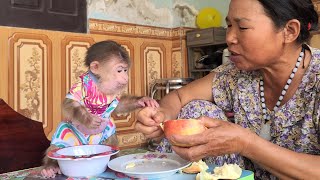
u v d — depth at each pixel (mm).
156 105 1547
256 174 1467
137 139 4059
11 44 3088
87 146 1371
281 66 1338
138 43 4113
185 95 1669
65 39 3451
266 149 1082
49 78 3352
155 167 1176
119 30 3912
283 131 1390
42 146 2307
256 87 1482
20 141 2215
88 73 1604
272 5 1188
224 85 1613
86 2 3613
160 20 4387
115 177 1170
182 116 1547
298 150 1351
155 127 1276
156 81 4164
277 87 1409
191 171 1149
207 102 1576
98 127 1521
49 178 1263
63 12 3443
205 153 1082
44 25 3314
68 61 3480
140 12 4141
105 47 1629
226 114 1630
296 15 1228
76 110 1490
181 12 4457
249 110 1497
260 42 1225
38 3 3270
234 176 1028
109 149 1354
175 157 1299
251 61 1280
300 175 1090
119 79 1586
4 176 1896
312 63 1328
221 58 4246
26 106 3201
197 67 4449
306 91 1317
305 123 1312
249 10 1208
